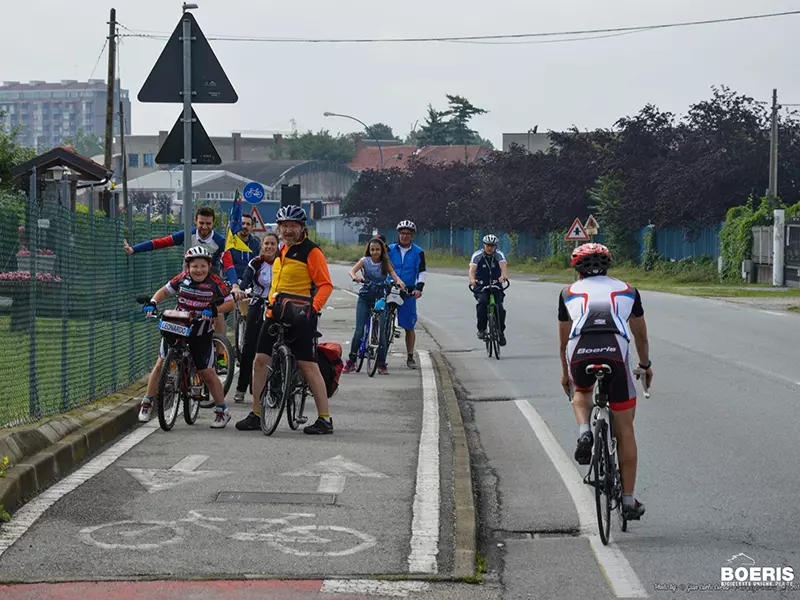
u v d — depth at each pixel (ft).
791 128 432.25
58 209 86.17
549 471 76.13
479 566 53.01
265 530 57.72
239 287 101.96
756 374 125.90
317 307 85.30
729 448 83.41
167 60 111.14
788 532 59.88
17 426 72.95
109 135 370.94
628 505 59.36
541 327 196.03
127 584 48.55
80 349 91.81
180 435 84.99
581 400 59.21
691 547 56.95
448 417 95.81
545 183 543.80
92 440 77.87
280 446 81.00
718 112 441.68
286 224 85.40
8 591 47.32
